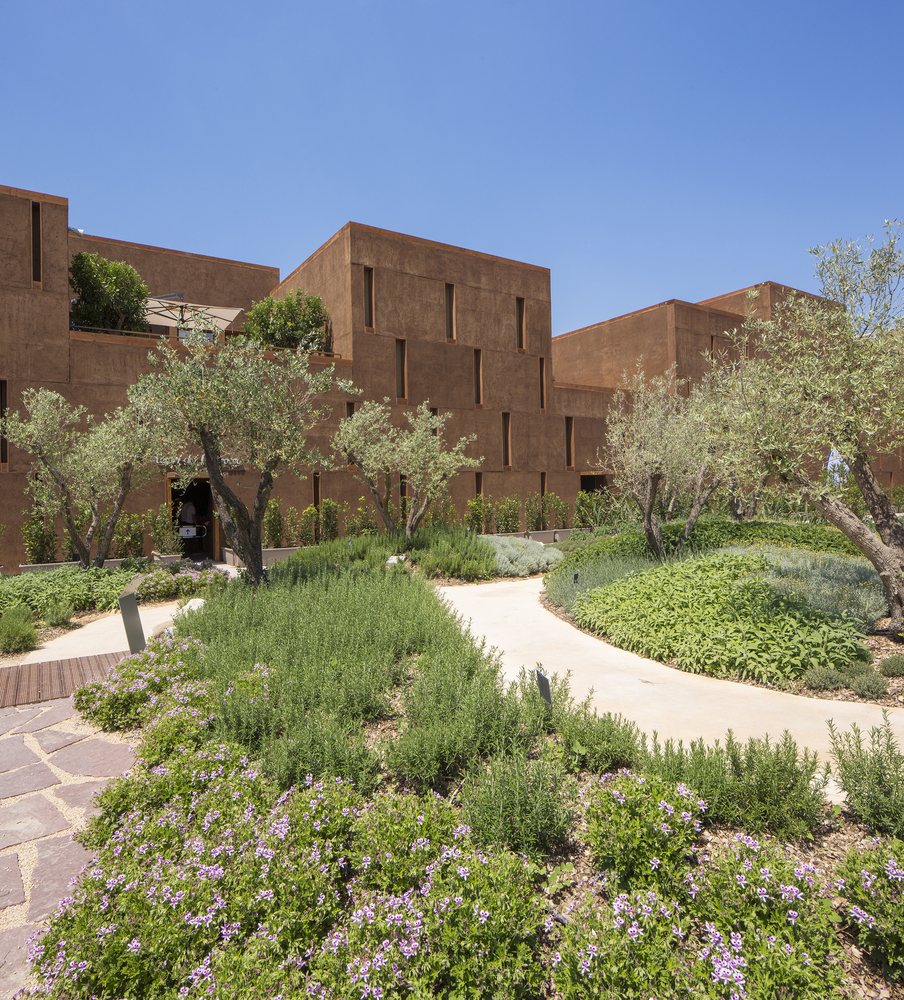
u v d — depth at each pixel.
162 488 16.30
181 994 2.42
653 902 2.76
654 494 11.85
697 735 4.82
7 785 4.55
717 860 3.02
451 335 21.17
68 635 9.26
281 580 10.28
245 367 10.91
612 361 28.16
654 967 2.44
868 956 2.69
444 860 3.04
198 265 23.89
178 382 10.09
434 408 20.45
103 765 4.87
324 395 18.17
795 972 2.36
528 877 3.01
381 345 19.41
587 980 2.43
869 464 7.67
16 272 14.33
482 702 4.64
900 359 7.26
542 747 4.32
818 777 4.03
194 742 4.72
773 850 3.02
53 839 3.84
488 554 14.91
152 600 11.73
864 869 2.76
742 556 9.97
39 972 2.57
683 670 6.71
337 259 19.47
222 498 10.67
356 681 5.29
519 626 9.01
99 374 15.23
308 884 2.97
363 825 3.44
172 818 3.59
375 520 19.09
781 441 7.17
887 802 3.39
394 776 4.30
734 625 6.96
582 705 4.74
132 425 13.16
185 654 6.61
